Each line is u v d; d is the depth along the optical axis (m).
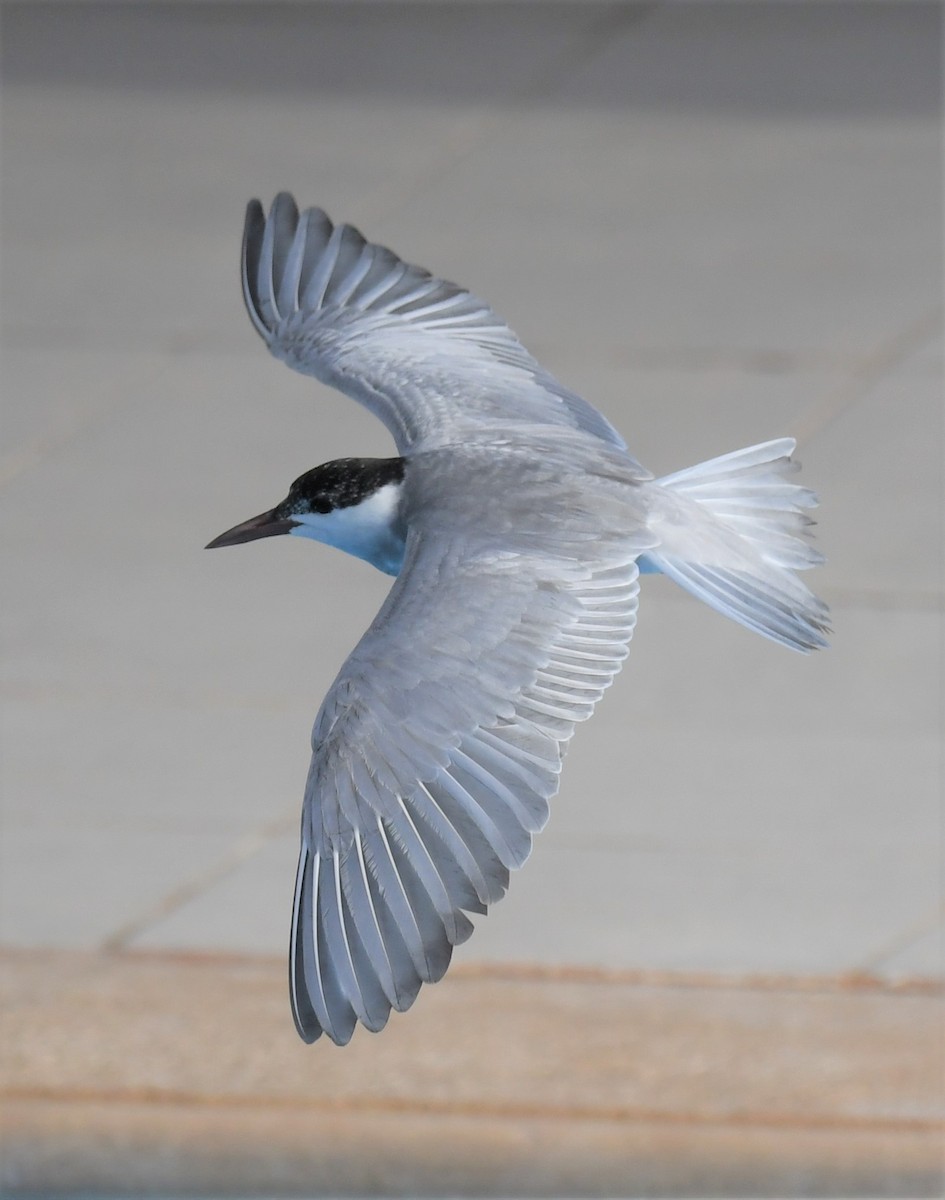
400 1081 10.66
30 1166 10.59
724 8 25.38
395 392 8.23
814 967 11.42
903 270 19.47
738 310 18.81
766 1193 10.30
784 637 7.22
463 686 6.72
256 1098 10.61
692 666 14.25
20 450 17.11
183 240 20.53
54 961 11.58
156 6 25.81
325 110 23.05
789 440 7.80
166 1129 10.53
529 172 21.56
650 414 17.11
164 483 16.59
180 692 14.02
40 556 15.62
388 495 7.71
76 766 13.31
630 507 7.37
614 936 11.72
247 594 15.15
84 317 19.20
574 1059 10.77
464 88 23.55
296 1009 6.35
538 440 7.81
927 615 14.59
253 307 8.80
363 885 6.50
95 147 22.36
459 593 6.96
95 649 14.52
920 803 12.77
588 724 13.65
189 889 12.21
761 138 22.14
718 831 12.59
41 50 24.69
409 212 20.77
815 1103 10.44
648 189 21.14
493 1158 10.39
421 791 6.57
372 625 7.04
